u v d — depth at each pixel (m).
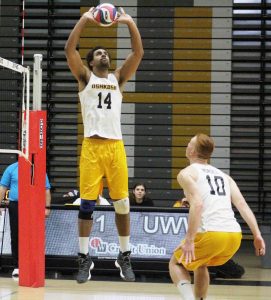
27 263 11.66
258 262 15.99
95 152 8.96
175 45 17.47
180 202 14.48
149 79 17.45
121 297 10.72
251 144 17.16
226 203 8.05
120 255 9.56
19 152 11.27
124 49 17.50
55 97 17.58
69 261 13.02
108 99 9.00
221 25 17.39
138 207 13.06
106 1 17.69
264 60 17.28
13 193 12.63
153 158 17.31
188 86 17.38
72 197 14.80
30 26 17.78
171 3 17.52
